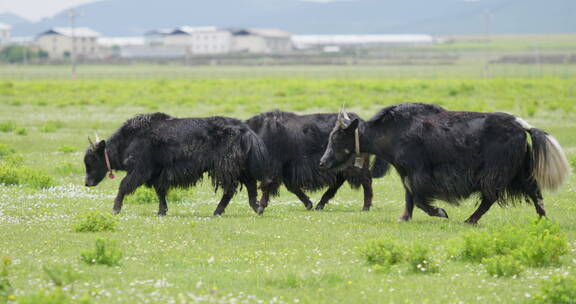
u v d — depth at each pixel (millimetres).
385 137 19766
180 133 20422
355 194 25953
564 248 14492
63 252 15492
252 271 13859
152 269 14000
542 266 14086
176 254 15391
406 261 14312
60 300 10641
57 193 24484
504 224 19078
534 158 18094
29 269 13758
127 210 21656
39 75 132000
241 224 19062
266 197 22281
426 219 20359
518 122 18469
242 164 20469
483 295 12086
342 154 20219
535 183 18531
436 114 19375
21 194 23859
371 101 62812
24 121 49031
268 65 183750
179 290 12344
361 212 21812
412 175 19344
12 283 12609
